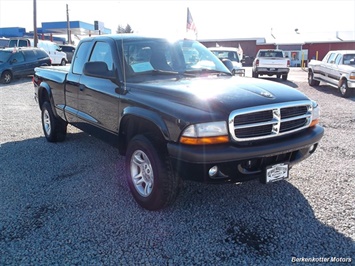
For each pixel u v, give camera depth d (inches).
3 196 158.4
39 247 118.0
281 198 150.6
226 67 192.1
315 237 120.8
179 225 130.5
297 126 138.3
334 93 522.9
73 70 208.5
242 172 125.4
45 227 130.7
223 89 136.9
